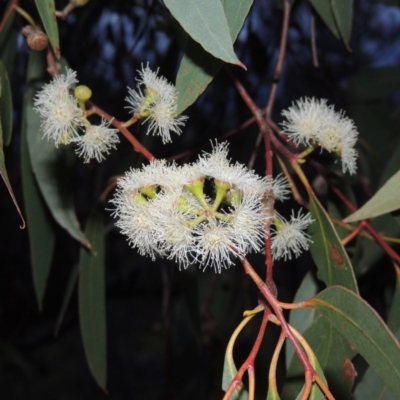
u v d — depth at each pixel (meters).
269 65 0.55
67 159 0.40
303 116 0.34
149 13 0.48
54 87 0.32
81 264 0.42
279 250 0.32
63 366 0.99
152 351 0.99
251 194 0.28
